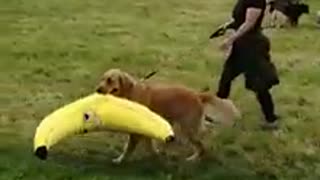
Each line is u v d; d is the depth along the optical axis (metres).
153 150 7.36
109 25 14.80
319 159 7.75
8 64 11.21
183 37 13.85
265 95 8.34
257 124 8.63
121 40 13.41
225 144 8.00
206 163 7.38
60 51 12.25
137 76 10.88
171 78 10.81
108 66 11.43
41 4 16.89
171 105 7.11
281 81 10.74
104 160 7.32
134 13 16.36
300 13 14.94
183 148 7.59
